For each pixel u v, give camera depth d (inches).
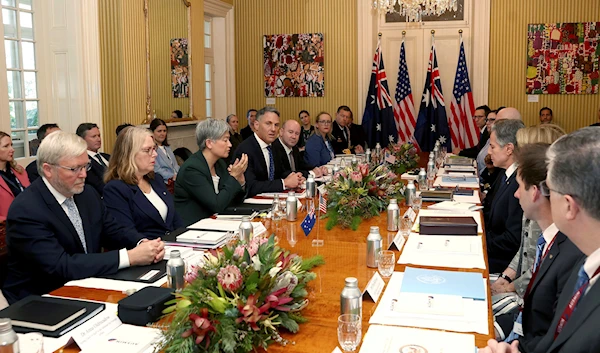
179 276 81.9
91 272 92.3
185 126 319.6
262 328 64.7
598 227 51.6
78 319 70.9
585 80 339.9
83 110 244.1
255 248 71.9
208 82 372.2
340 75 375.2
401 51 365.1
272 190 176.1
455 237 112.5
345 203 126.9
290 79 382.6
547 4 340.5
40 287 97.9
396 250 103.3
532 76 346.6
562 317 58.6
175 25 306.2
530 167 81.8
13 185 184.7
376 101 367.2
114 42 257.6
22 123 233.0
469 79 359.9
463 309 73.3
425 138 366.0
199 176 145.7
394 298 78.5
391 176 143.9
